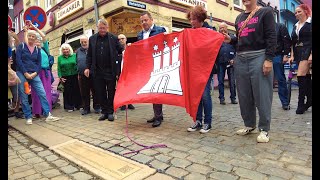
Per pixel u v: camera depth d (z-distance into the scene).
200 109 4.34
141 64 4.79
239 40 3.65
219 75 7.02
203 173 2.67
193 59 3.93
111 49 5.45
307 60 5.10
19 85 5.54
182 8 11.28
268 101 3.48
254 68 3.49
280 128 4.14
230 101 7.61
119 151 3.46
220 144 3.51
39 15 7.71
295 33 5.48
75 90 7.34
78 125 5.21
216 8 13.62
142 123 5.05
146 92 4.45
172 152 3.31
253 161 2.88
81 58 6.52
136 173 2.73
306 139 3.52
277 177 2.49
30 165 3.19
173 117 5.44
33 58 5.65
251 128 3.89
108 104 5.54
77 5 11.06
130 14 9.54
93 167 2.97
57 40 13.35
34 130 4.95
